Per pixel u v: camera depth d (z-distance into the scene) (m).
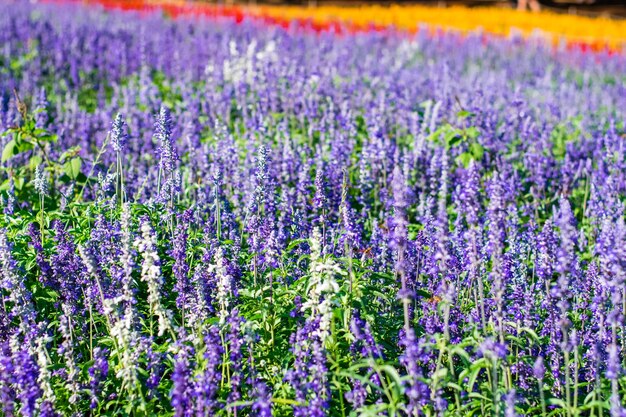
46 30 18.39
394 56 20.02
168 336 5.76
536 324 5.94
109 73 15.77
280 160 8.96
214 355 4.60
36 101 10.79
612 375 4.33
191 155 8.83
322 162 8.67
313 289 5.05
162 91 14.25
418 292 5.75
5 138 9.16
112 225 6.23
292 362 5.25
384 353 5.32
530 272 7.11
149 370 5.12
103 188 6.89
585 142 10.81
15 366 4.62
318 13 32.88
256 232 6.30
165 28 22.11
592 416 4.73
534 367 4.77
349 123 9.98
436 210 8.53
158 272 4.91
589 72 20.09
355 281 5.34
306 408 4.47
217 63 15.47
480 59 21.41
